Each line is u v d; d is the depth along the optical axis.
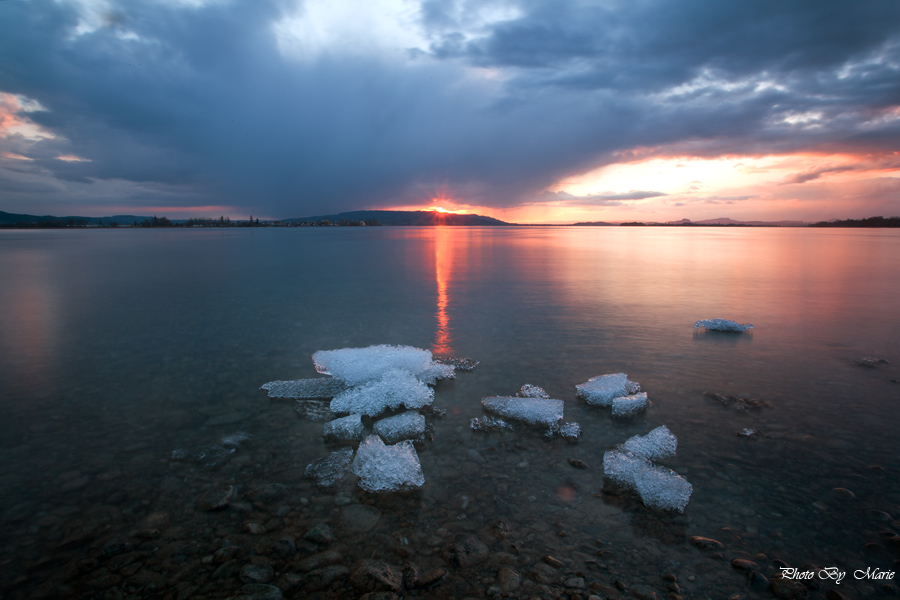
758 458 2.56
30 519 2.07
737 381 3.71
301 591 1.67
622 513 2.12
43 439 2.81
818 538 1.93
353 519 2.08
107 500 2.22
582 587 1.67
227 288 8.67
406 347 4.28
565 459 2.59
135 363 4.23
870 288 8.20
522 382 3.77
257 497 2.24
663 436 2.76
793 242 26.81
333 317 6.04
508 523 2.04
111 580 1.73
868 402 3.27
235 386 3.69
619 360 4.25
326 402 3.40
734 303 6.84
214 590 1.68
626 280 9.47
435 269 12.01
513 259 15.08
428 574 1.74
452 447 2.74
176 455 2.63
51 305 6.95
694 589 1.67
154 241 30.72
